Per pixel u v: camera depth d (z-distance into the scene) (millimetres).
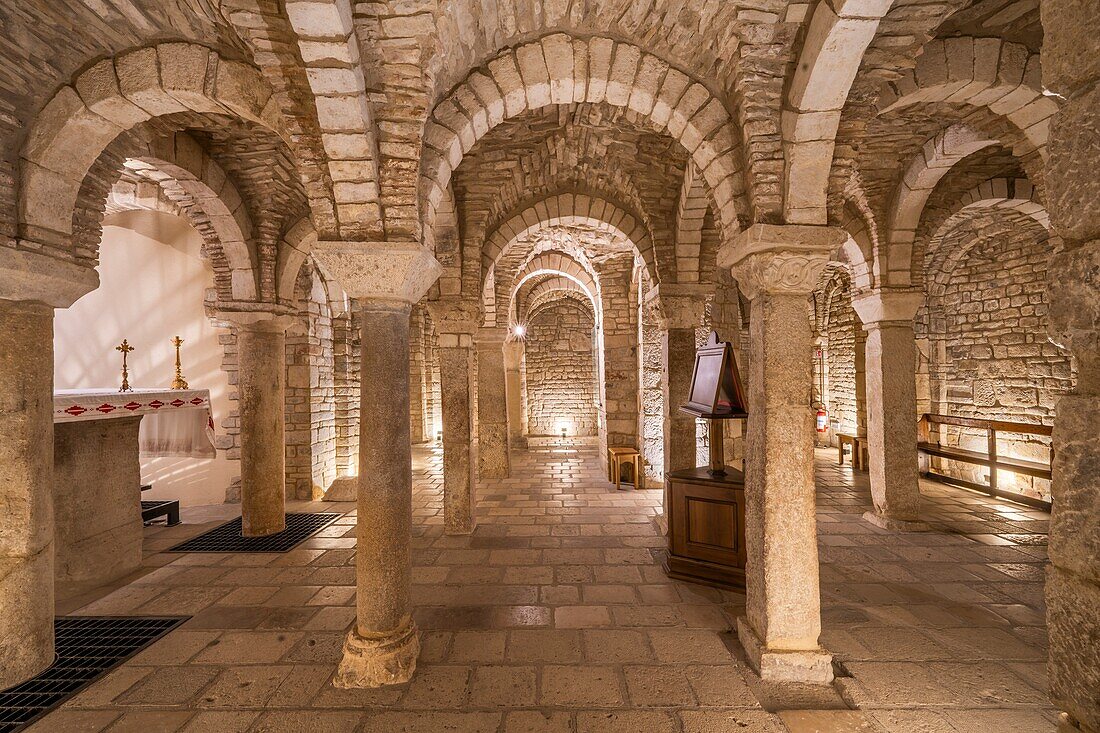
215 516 6336
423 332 13180
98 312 7281
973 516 5910
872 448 5793
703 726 2455
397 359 2994
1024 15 3285
